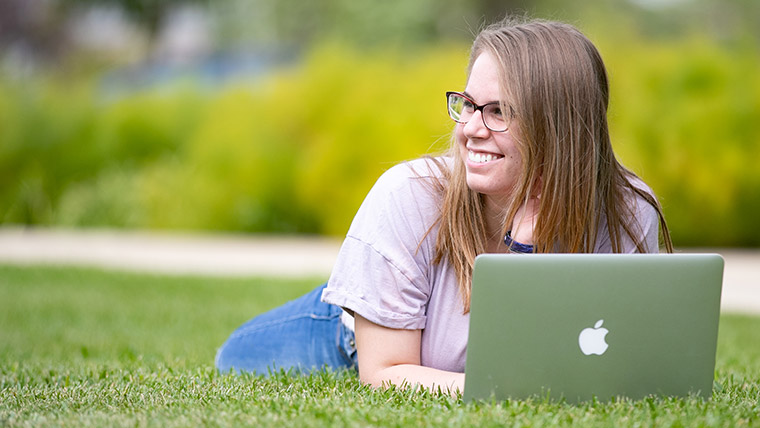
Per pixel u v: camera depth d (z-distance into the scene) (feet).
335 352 17.65
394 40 98.22
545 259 12.51
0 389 15.99
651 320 12.76
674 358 12.96
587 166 14.20
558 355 12.68
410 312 14.64
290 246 60.08
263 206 66.33
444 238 14.67
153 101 71.20
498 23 15.20
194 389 15.12
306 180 64.03
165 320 31.68
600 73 14.51
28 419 12.69
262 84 68.23
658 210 15.61
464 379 13.07
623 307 12.67
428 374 14.23
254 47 109.09
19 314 32.76
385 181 15.17
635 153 57.31
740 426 11.68
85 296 37.73
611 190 14.79
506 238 14.78
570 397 12.81
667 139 57.82
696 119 57.82
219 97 69.97
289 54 106.52
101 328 29.73
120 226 68.69
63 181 70.33
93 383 16.61
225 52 108.47
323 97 64.39
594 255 12.59
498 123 13.85
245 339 18.53
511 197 14.46
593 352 12.71
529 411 12.19
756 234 58.70
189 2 107.04
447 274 14.85
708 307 12.93
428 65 63.46
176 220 67.72
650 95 58.85
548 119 13.82
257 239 64.18
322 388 14.87
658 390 13.03
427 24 99.09
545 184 14.01
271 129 66.18
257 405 13.25
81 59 108.37
